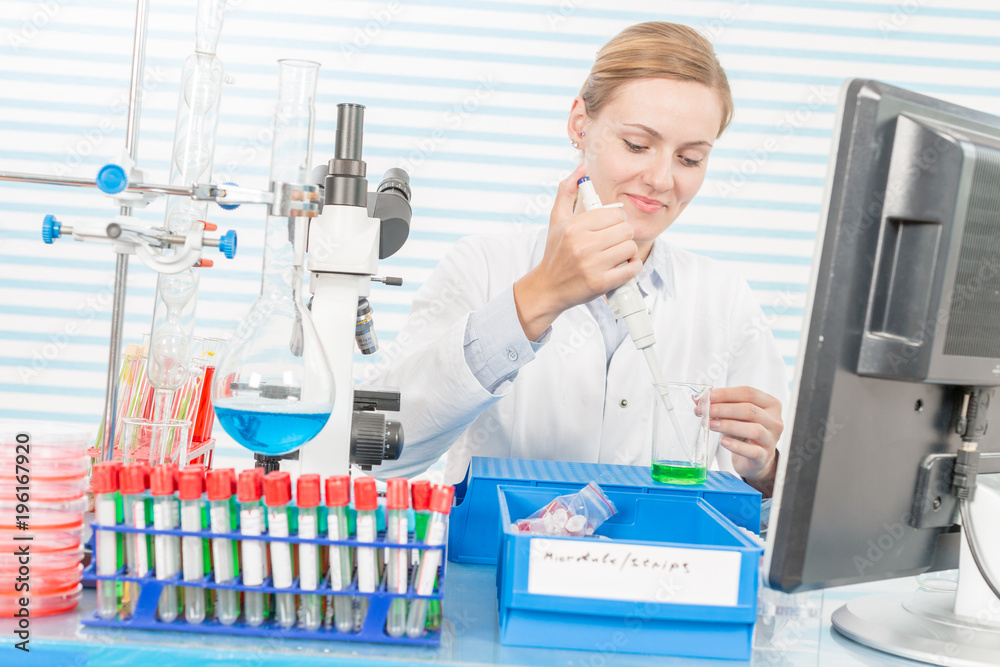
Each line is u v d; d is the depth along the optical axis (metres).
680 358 2.11
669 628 0.87
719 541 1.03
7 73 2.93
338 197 1.02
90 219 0.88
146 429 1.06
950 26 3.07
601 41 3.04
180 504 0.85
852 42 3.07
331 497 0.83
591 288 1.20
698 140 1.75
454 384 1.31
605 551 0.87
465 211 3.07
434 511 0.83
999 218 0.86
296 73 0.93
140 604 0.84
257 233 2.95
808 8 3.05
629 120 1.73
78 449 0.90
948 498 0.97
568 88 3.05
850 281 0.84
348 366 1.03
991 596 0.98
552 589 0.87
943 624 0.98
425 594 0.84
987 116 0.96
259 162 2.99
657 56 1.71
